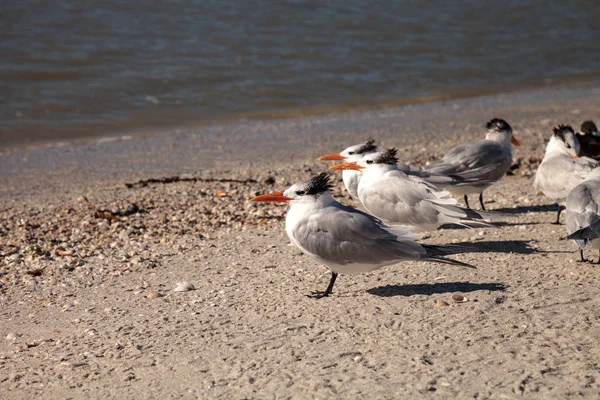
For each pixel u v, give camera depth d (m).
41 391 7.72
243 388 7.37
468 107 29.28
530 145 21.48
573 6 53.81
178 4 44.97
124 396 7.43
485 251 11.45
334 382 7.31
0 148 23.38
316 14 45.16
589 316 8.54
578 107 28.58
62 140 24.44
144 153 22.33
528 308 8.88
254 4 45.88
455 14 48.69
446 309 8.98
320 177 9.59
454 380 7.18
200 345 8.47
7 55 34.28
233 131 25.41
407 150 21.38
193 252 12.48
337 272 9.74
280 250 12.29
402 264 10.93
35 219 15.23
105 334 9.05
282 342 8.37
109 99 29.53
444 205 10.92
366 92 32.06
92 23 40.19
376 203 11.47
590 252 11.14
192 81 32.38
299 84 32.69
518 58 39.84
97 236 13.86
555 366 7.34
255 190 17.14
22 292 10.91
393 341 8.17
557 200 13.02
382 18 45.72
